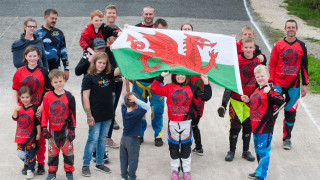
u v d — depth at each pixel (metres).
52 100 5.70
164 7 16.62
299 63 7.04
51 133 5.76
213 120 8.13
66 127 5.77
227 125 7.95
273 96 5.79
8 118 7.92
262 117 5.91
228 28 14.36
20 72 6.07
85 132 7.52
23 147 5.91
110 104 6.07
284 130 7.10
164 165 6.47
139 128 5.71
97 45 6.37
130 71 5.70
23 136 5.82
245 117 6.50
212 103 8.92
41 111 5.89
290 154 6.85
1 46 12.15
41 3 16.38
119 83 7.01
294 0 19.19
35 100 6.15
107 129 6.15
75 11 15.58
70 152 5.81
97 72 5.94
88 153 6.05
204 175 6.18
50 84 6.11
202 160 6.66
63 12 15.38
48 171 5.89
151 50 5.93
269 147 5.97
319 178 6.12
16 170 6.20
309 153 6.89
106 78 5.99
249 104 6.46
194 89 5.95
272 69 7.17
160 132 7.09
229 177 6.13
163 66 5.80
